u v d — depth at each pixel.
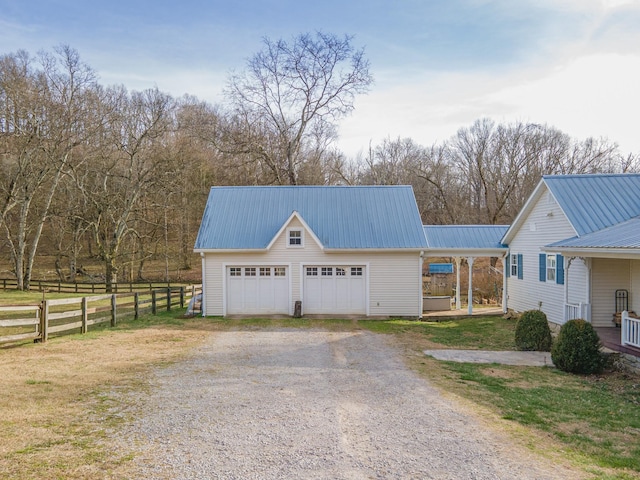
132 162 33.72
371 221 21.44
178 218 43.75
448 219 45.84
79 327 15.57
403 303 20.50
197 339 15.04
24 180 33.19
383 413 7.88
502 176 42.44
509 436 6.98
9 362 10.82
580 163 42.88
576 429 7.54
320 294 20.61
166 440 6.41
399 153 50.00
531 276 19.17
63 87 31.91
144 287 35.00
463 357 13.03
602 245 12.48
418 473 5.59
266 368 11.18
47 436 6.38
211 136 37.84
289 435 6.74
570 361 11.52
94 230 35.97
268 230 21.00
